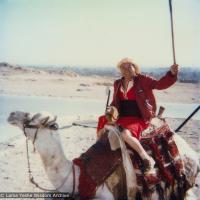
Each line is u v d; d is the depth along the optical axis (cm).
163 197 492
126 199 490
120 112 513
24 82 2112
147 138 496
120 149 488
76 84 2097
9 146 881
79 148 883
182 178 504
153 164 483
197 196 579
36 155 814
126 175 477
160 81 502
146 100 503
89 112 1451
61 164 472
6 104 1580
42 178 662
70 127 1135
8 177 657
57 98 1839
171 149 503
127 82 512
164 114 1417
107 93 552
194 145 904
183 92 1808
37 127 464
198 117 1391
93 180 477
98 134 525
